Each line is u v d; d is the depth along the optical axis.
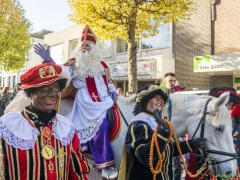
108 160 2.74
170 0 8.38
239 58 10.84
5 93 10.44
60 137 1.79
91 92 3.08
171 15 8.62
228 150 2.60
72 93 3.23
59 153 1.75
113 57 16.42
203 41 12.73
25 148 1.63
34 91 1.74
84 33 3.30
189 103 2.98
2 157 1.60
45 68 1.75
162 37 14.09
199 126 2.79
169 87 5.03
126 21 8.70
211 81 12.95
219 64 11.37
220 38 12.34
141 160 2.13
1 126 1.64
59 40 20.62
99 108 2.94
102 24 8.92
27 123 1.71
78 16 8.84
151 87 2.34
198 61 12.06
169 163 2.36
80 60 3.13
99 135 2.82
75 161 1.91
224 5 12.20
